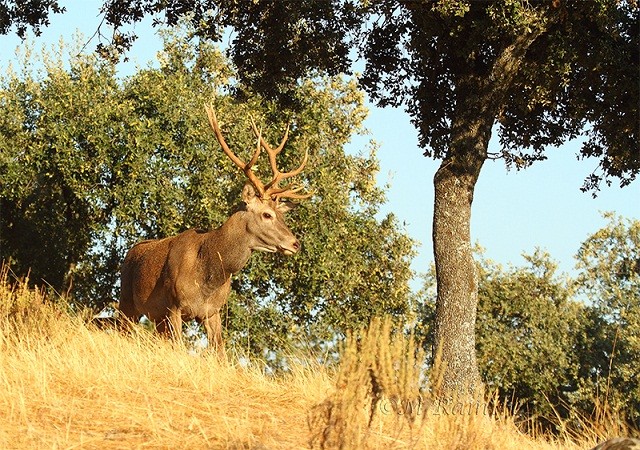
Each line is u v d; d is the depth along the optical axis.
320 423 10.43
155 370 14.11
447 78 27.94
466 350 25.28
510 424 12.48
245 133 39.41
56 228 39.75
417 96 28.28
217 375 13.88
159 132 38.59
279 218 21.59
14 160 39.12
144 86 39.75
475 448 10.86
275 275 38.19
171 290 21.64
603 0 23.16
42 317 17.70
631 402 47.12
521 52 24.77
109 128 38.69
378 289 41.94
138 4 28.64
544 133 29.05
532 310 54.16
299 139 40.53
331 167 42.75
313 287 38.44
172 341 18.20
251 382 13.88
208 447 9.87
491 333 54.66
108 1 28.72
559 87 26.20
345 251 40.47
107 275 40.03
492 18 22.91
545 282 56.88
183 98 39.59
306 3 26.97
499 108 26.66
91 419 10.95
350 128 49.22
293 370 14.27
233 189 39.06
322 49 27.66
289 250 21.55
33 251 39.44
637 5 24.83
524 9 22.73
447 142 28.17
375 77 28.50
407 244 42.62
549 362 51.88
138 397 12.28
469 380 24.84
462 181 25.77
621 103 26.33
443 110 28.30
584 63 25.14
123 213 37.91
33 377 12.77
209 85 44.53
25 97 41.41
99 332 16.80
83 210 40.06
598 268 60.69
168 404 11.98
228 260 21.34
